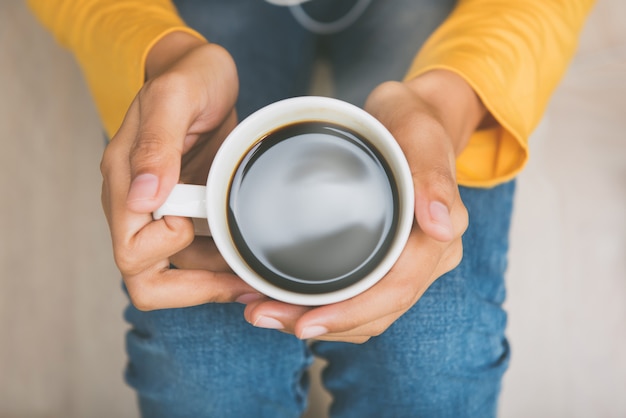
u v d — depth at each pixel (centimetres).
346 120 40
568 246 81
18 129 82
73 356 76
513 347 78
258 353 55
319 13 66
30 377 75
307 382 60
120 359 76
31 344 76
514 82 52
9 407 73
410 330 53
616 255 81
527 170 84
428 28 64
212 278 44
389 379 55
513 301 80
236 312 54
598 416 76
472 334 54
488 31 53
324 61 73
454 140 48
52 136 82
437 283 54
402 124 42
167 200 39
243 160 41
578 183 83
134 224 41
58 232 79
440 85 48
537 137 84
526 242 81
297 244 40
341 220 40
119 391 75
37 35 84
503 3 55
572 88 87
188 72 44
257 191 40
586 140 85
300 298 38
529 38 54
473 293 55
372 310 40
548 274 80
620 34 87
